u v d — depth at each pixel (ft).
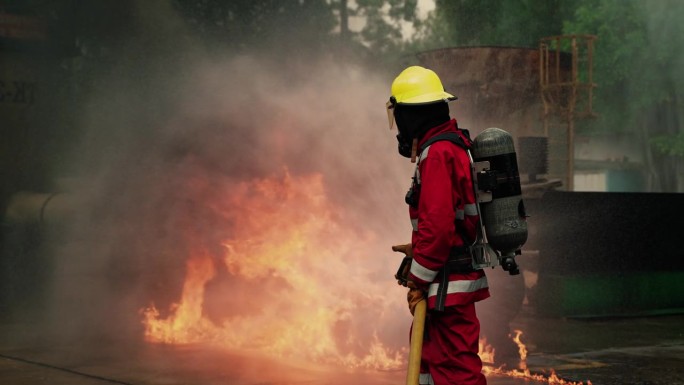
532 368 19.97
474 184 11.44
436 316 11.48
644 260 30.45
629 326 27.43
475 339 11.47
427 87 11.80
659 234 30.73
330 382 17.97
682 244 31.24
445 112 11.80
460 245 11.44
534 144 28.37
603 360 21.11
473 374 11.35
